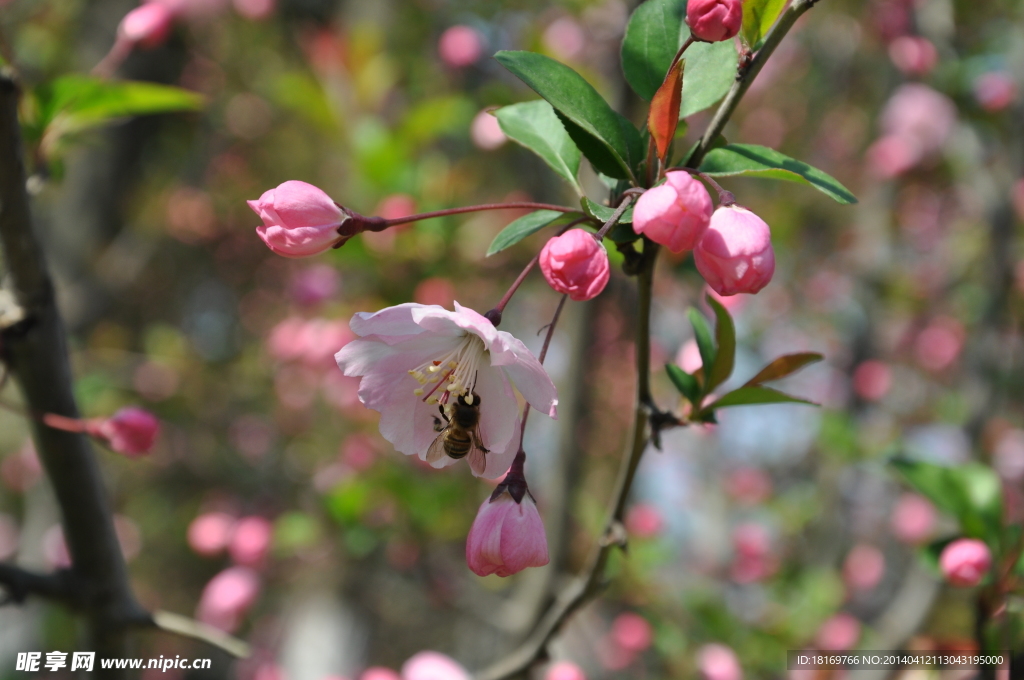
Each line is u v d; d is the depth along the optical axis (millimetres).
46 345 1938
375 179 4156
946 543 2289
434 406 1732
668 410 1711
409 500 4359
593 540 4297
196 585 8398
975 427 4379
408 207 4008
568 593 2064
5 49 1879
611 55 3660
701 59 1615
